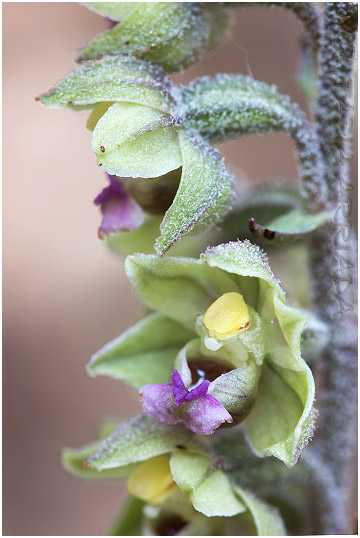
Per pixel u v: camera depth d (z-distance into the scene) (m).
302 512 0.11
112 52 0.10
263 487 0.11
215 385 0.10
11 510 0.19
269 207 0.11
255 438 0.10
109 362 0.10
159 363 0.10
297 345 0.09
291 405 0.10
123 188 0.10
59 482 0.19
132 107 0.10
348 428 0.11
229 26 0.11
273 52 0.19
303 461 0.11
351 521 0.11
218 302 0.10
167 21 0.10
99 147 0.10
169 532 0.11
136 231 0.11
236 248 0.09
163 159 0.10
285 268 0.11
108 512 0.19
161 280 0.10
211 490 0.10
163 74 0.10
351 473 0.11
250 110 0.10
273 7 0.10
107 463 0.10
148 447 0.10
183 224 0.10
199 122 0.10
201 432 0.09
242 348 0.10
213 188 0.10
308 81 0.11
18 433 0.19
